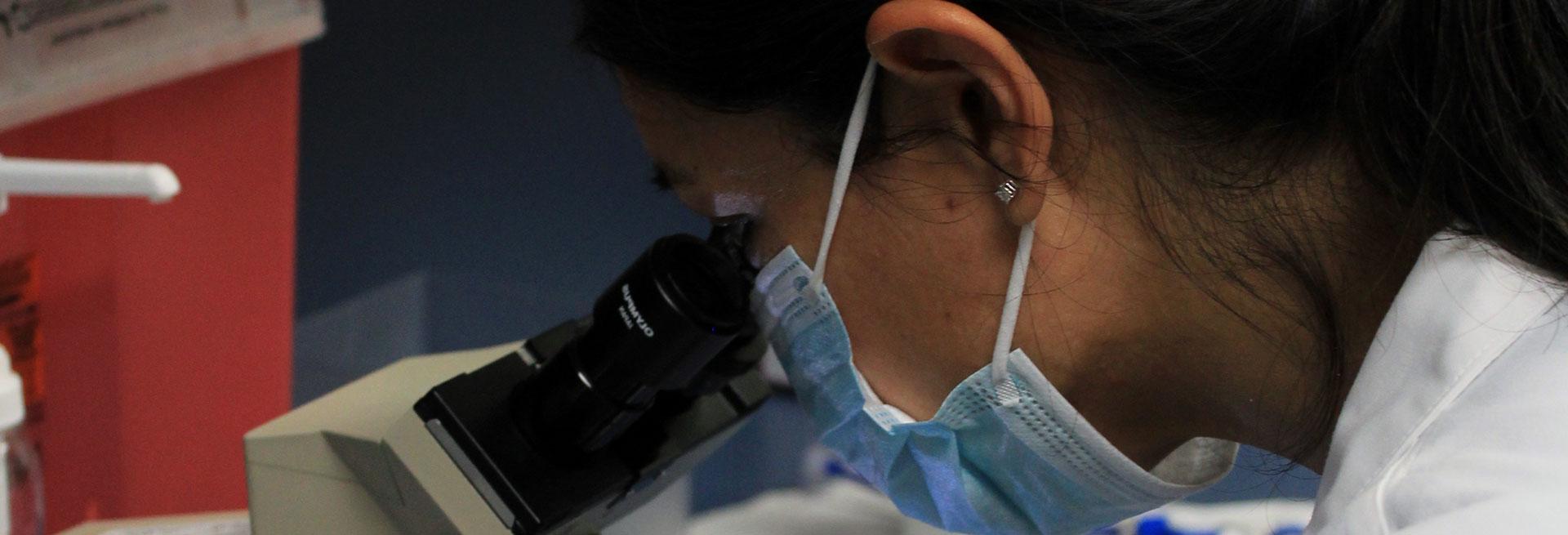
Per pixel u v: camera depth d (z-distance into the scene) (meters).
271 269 1.15
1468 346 0.56
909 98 0.66
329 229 1.20
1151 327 0.70
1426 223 0.62
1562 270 0.58
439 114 1.27
